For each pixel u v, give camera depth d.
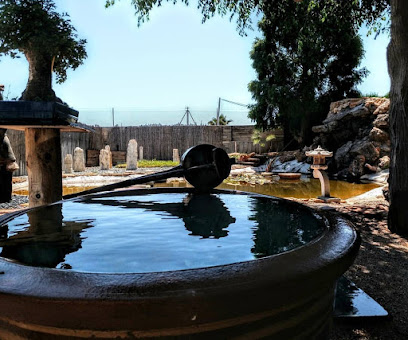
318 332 1.16
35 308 0.82
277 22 8.57
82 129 3.52
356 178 12.97
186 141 22.28
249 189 10.07
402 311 2.29
